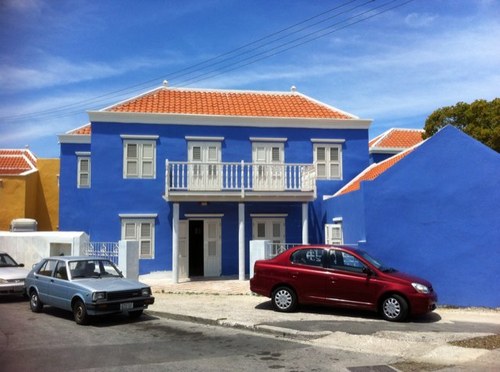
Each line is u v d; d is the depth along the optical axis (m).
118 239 19.81
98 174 19.88
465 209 13.70
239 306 12.91
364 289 11.20
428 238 13.87
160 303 13.44
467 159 13.82
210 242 20.39
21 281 14.45
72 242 17.77
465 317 11.87
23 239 18.84
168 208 20.28
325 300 11.58
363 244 14.05
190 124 20.67
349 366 7.54
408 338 9.35
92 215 19.73
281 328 10.01
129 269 16.61
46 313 12.41
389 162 18.88
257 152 21.11
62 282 11.48
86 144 25.08
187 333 9.96
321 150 21.64
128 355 8.10
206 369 7.28
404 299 10.91
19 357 7.98
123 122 20.17
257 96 23.39
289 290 11.97
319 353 8.30
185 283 17.97
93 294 10.53
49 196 29.69
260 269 12.38
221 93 23.20
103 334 9.83
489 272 13.37
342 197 17.25
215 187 19.19
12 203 27.16
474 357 8.12
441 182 13.94
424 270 13.80
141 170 20.20
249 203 20.66
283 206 20.91
